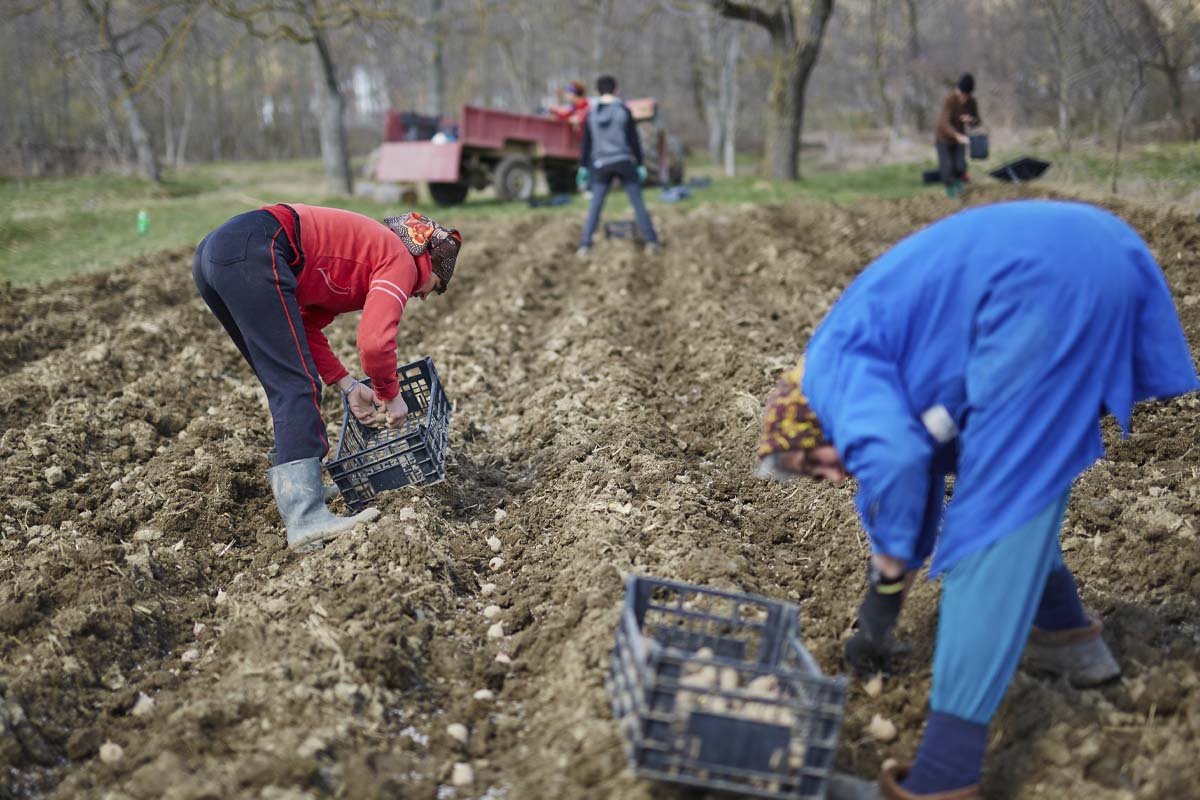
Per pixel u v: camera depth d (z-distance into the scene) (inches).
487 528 188.9
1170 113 813.9
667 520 174.4
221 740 123.1
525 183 719.1
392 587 153.6
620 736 117.3
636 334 312.0
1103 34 679.1
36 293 360.5
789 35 727.7
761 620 141.2
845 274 366.3
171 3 707.4
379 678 134.9
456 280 403.9
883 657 135.3
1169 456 193.8
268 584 163.8
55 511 192.1
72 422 230.4
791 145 747.4
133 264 427.5
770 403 114.3
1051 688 125.3
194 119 1903.3
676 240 458.9
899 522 99.1
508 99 1894.7
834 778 113.3
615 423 224.4
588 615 143.9
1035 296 99.4
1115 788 109.0
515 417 246.1
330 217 170.9
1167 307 107.3
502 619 156.9
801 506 188.9
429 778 119.9
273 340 166.2
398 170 702.5
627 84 1542.8
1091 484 182.4
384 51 1535.4
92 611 150.6
